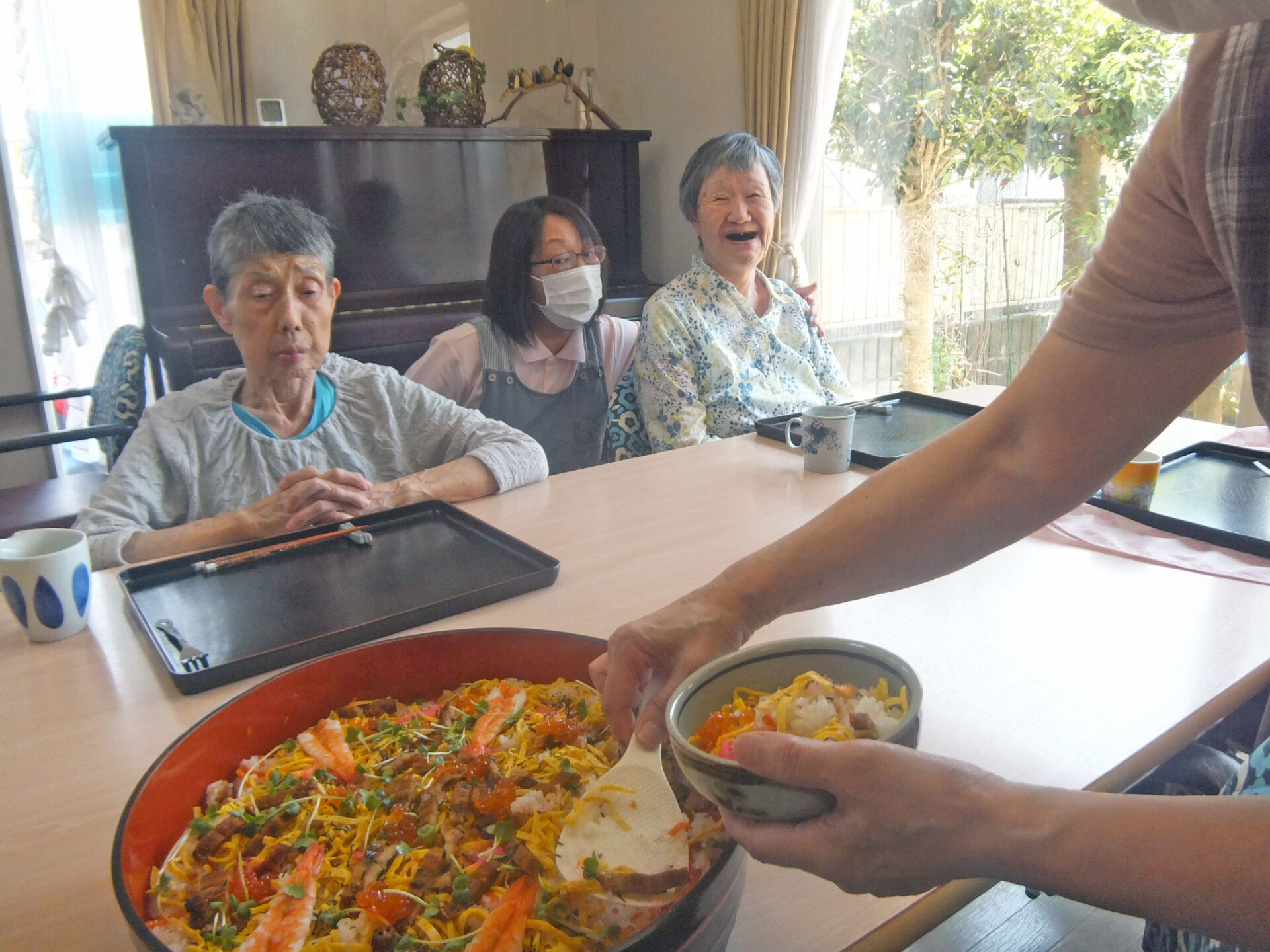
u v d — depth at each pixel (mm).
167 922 554
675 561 1174
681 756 506
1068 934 1522
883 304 3348
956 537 727
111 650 992
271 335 1514
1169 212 598
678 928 446
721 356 2178
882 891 492
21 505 2662
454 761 689
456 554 1209
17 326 3518
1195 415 2721
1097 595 1042
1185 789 1040
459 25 4031
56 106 3469
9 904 621
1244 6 352
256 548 1233
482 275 3555
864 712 531
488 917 536
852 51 3258
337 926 556
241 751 724
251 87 3666
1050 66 2699
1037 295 2875
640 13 4062
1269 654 901
